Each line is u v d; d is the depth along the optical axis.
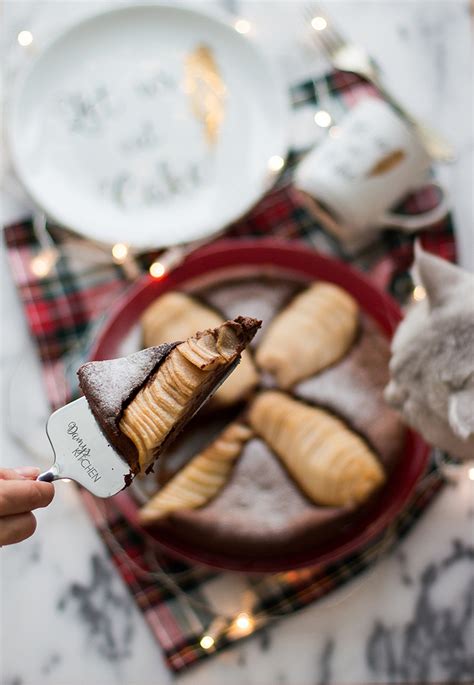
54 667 0.82
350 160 0.81
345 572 0.83
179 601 0.83
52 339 0.85
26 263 0.86
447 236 0.87
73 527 0.84
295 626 0.84
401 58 0.91
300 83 0.90
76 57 0.86
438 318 0.69
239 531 0.77
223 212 0.86
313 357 0.80
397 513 0.79
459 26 0.91
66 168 0.85
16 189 0.87
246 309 0.81
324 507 0.78
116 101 0.86
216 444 0.78
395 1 0.91
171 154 0.87
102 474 0.62
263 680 0.83
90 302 0.86
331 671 0.83
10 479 0.66
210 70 0.87
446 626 0.84
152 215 0.86
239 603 0.83
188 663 0.82
